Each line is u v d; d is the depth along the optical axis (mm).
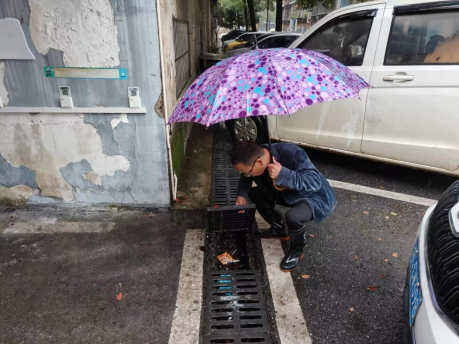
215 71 1964
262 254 2717
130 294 2281
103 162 3148
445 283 1485
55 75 2824
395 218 3264
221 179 4020
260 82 1765
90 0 2611
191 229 3012
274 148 2330
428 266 1651
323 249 2799
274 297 2287
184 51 4891
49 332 2000
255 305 2219
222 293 2311
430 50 3287
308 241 2898
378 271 2559
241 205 2781
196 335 1993
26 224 3055
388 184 3961
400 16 3432
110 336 1979
